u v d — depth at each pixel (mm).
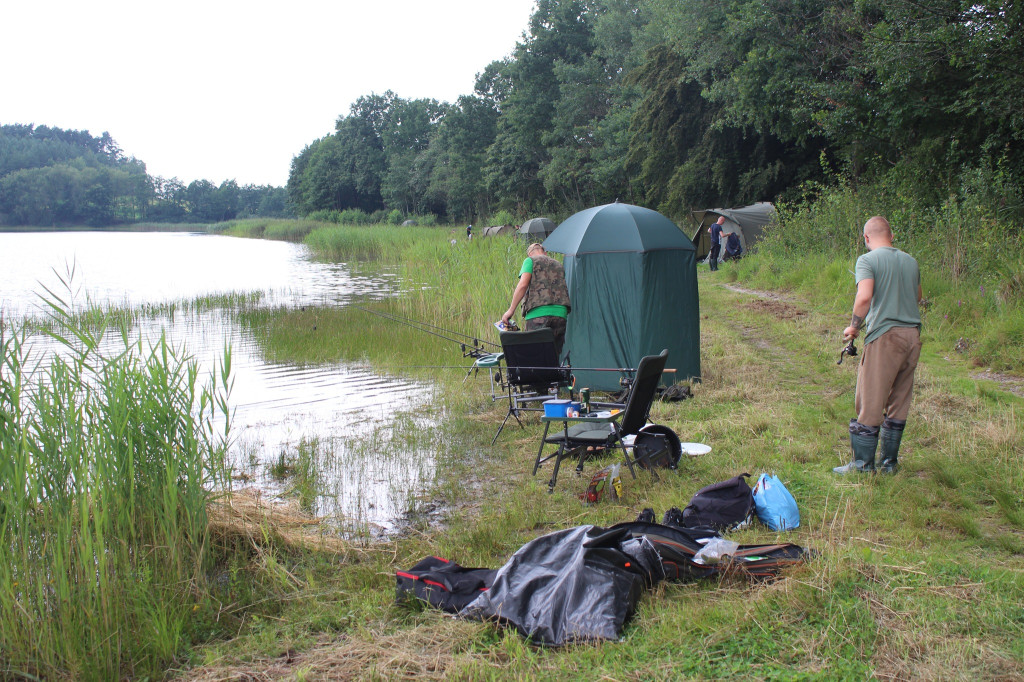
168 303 18094
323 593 3791
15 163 168875
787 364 9094
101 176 161125
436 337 12336
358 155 111312
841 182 19250
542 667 2982
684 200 31891
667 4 25859
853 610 3115
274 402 8578
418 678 2982
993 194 12688
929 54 14109
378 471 5992
